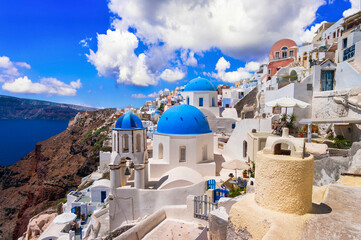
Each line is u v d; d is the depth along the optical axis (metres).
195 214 14.62
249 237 4.57
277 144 5.16
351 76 19.73
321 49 29.89
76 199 32.44
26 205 59.44
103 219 22.00
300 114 23.11
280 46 43.12
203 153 21.64
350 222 4.25
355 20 34.53
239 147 24.61
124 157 18.56
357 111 17.56
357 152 10.72
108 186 31.77
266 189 4.75
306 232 4.00
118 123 19.11
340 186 6.46
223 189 15.39
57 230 26.86
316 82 22.67
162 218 15.18
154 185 19.17
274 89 29.64
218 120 34.50
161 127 21.62
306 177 4.48
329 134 20.08
